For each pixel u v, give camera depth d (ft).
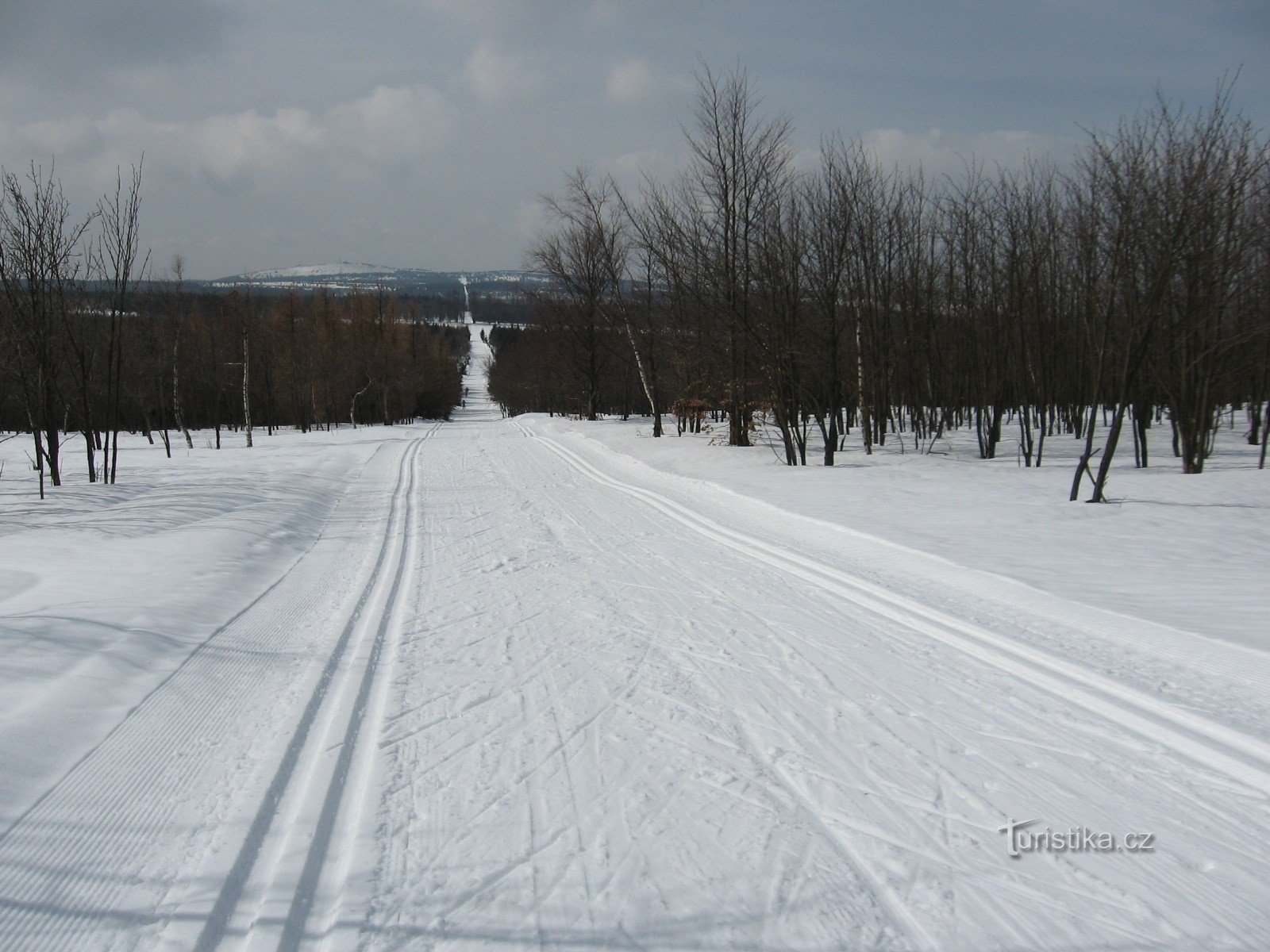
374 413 234.58
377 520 47.91
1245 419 128.16
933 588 27.53
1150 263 43.75
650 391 96.27
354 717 17.94
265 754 15.97
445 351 287.89
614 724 17.35
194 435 151.43
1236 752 15.10
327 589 30.73
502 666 21.27
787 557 33.27
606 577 31.35
